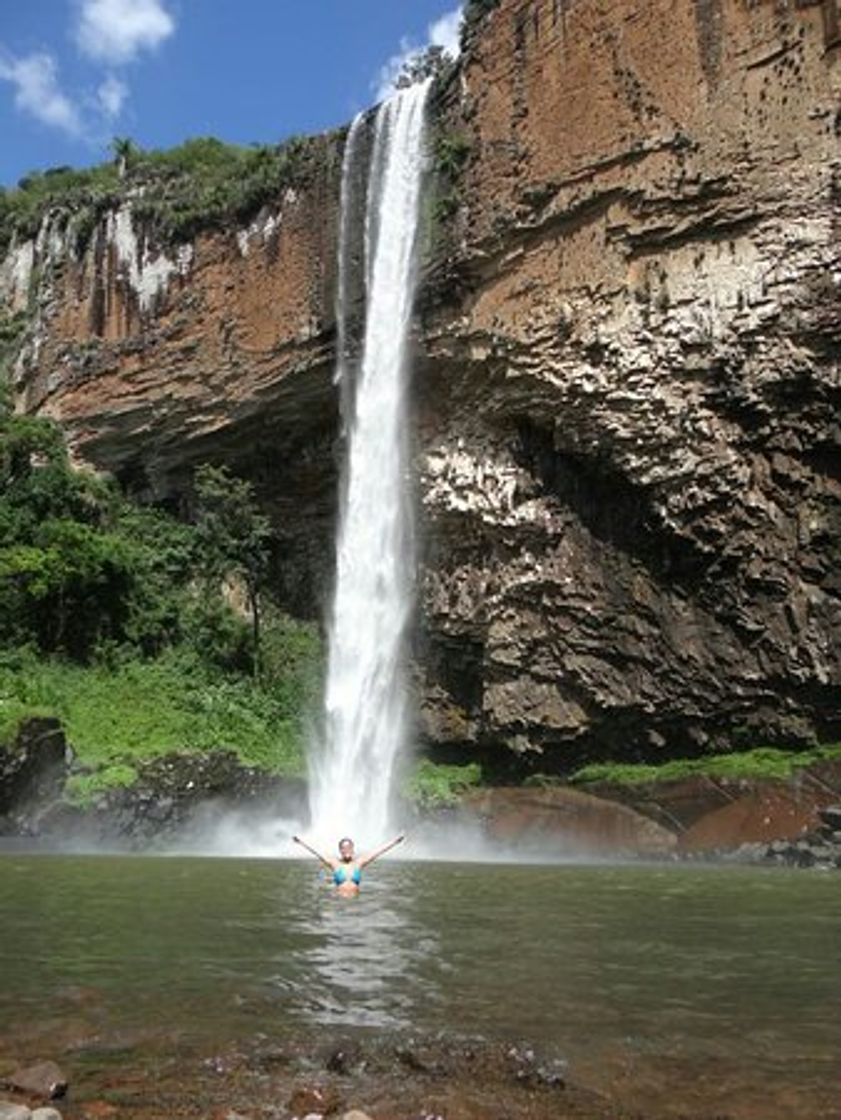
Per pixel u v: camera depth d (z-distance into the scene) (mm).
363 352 29812
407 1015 6043
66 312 38781
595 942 8672
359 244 30156
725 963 7699
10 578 32000
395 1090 4914
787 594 22641
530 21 26500
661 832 22484
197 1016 5980
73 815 23344
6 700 26766
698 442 23266
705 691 23969
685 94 23500
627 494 25125
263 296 32562
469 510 27625
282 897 12047
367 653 29969
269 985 6754
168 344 34969
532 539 26828
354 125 30891
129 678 31531
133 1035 5621
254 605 33375
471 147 27156
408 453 29000
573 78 25391
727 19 23141
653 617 24734
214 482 33625
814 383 21875
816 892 13406
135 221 36969
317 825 26812
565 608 26188
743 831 21266
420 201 28109
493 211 26266
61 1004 6215
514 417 26828
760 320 22156
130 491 37625
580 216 24969
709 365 22906
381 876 15609
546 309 25312
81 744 26375
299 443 33031
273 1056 5320
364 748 29578
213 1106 4707
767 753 23000
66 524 33406
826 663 22016
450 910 10906
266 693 31891
